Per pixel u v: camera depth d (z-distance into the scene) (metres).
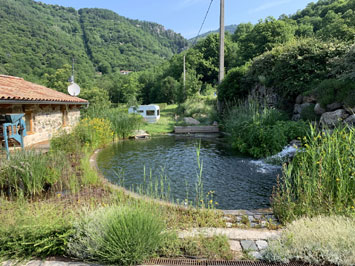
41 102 7.12
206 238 2.52
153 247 2.29
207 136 12.81
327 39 9.41
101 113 12.50
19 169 4.01
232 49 37.78
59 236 2.27
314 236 2.31
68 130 10.43
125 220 2.37
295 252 2.18
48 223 2.44
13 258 2.23
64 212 3.00
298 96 9.05
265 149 7.38
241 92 14.26
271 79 10.45
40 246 2.29
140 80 51.03
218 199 4.14
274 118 8.47
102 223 2.38
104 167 6.36
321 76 8.35
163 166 6.45
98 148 9.25
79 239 2.27
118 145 10.06
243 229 2.84
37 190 4.01
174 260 2.21
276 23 25.25
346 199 3.16
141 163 6.82
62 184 4.46
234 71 14.20
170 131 14.66
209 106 19.27
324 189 3.28
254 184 4.91
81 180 4.71
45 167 4.47
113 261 2.18
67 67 40.75
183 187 4.79
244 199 4.13
